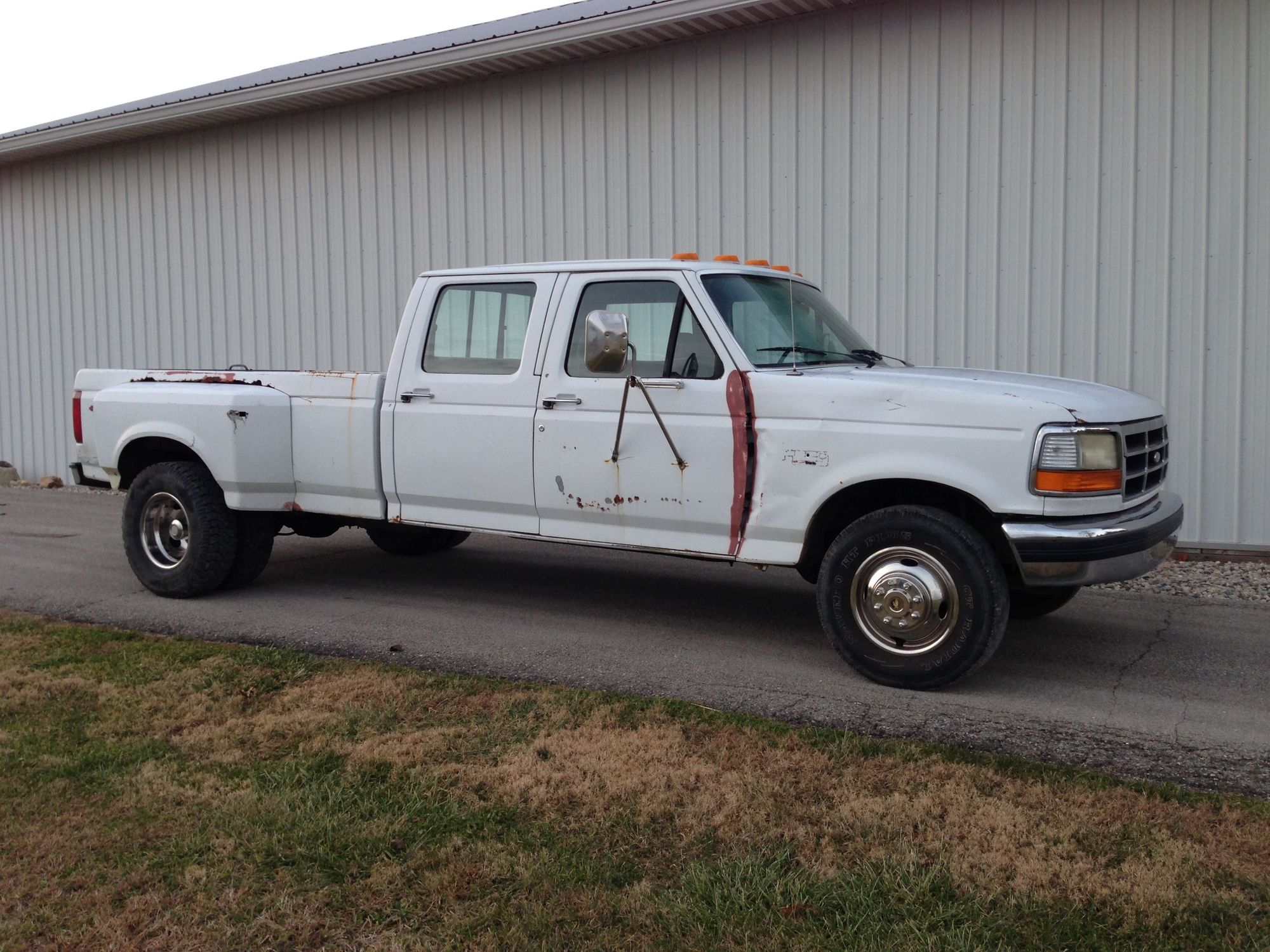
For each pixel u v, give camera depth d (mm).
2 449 15609
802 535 5160
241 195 12898
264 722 4516
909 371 5539
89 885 3230
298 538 9273
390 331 12039
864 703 4773
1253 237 8078
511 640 5844
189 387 6852
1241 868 3234
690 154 10047
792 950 2854
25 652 5594
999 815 3580
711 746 4203
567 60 10500
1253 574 7773
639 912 3029
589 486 5688
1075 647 5820
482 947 2891
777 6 9078
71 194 14398
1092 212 8539
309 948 2910
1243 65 7977
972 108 8836
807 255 9594
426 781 3889
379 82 11078
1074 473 4629
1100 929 2943
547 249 10906
